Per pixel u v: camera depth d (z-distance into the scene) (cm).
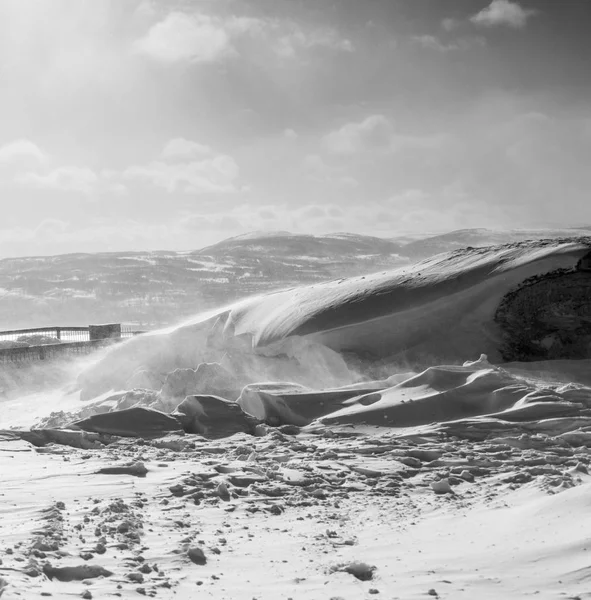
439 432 1157
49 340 2998
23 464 994
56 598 491
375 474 949
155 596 522
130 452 1098
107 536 662
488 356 1667
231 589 543
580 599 499
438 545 653
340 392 1341
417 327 1698
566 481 813
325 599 520
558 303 1655
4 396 2270
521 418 1198
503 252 1758
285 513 788
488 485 894
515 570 567
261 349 1777
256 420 1277
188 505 801
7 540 629
